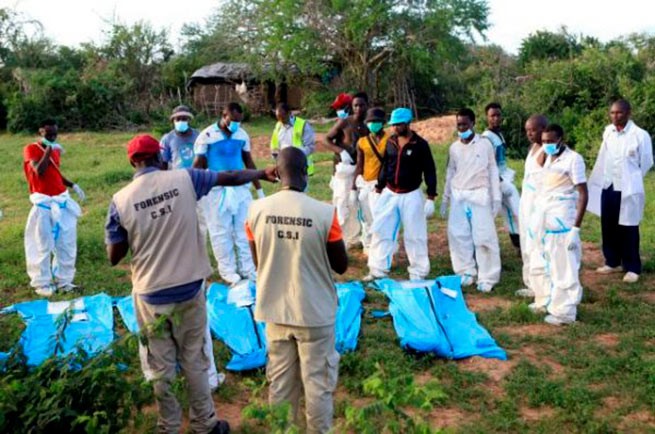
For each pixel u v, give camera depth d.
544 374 5.54
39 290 7.71
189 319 4.41
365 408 3.19
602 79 18.36
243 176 4.62
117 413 4.21
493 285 7.80
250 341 6.05
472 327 6.37
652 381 5.28
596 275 8.23
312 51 31.23
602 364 5.67
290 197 4.14
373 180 8.45
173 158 8.26
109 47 34.91
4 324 5.14
